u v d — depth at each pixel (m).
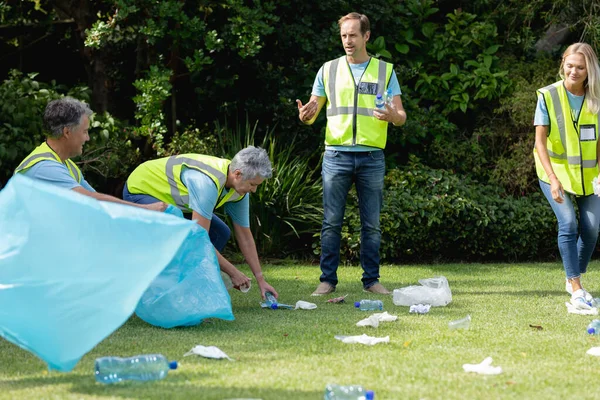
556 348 4.24
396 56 10.49
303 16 9.91
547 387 3.44
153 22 8.92
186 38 9.25
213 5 9.33
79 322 3.34
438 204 8.65
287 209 8.87
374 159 6.30
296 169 9.10
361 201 6.39
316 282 7.08
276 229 8.97
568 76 5.77
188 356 3.99
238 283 5.38
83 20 10.20
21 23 10.97
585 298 5.58
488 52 10.56
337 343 4.32
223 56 9.84
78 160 8.69
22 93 8.67
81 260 3.41
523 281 7.09
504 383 3.49
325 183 6.38
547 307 5.63
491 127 10.22
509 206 8.98
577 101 5.81
